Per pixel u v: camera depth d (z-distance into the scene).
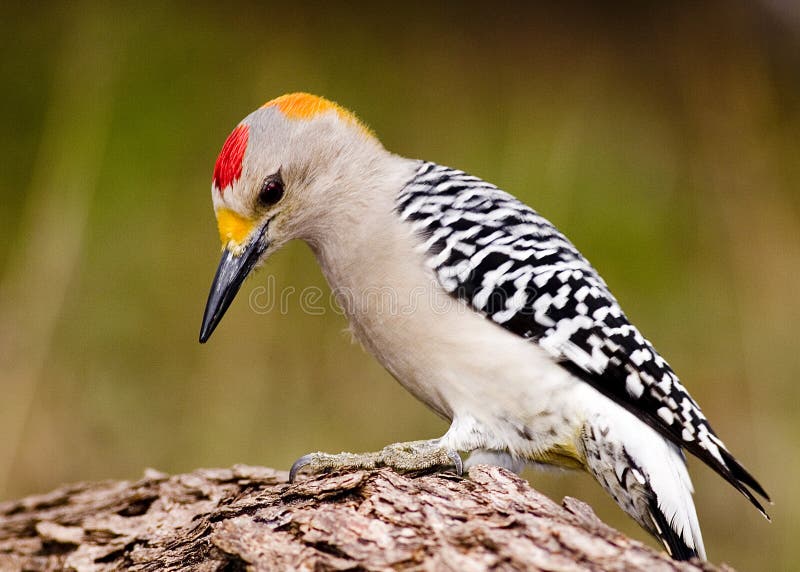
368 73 14.88
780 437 12.55
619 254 13.69
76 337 12.64
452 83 15.02
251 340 12.53
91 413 12.27
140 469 12.01
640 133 14.86
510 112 14.80
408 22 15.44
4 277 12.92
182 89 14.21
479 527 5.00
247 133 7.55
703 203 14.31
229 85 14.38
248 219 7.59
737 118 15.02
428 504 5.34
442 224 7.09
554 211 13.86
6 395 12.22
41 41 14.29
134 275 12.99
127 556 6.62
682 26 15.62
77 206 13.28
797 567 11.80
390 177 7.56
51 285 12.84
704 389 12.98
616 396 6.83
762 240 14.01
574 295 6.91
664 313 13.38
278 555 5.14
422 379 7.09
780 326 13.37
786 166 14.64
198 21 14.65
